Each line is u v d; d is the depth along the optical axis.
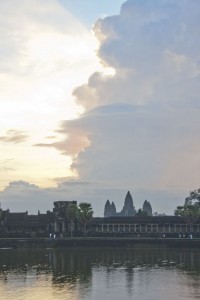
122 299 61.12
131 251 159.88
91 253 149.62
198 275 87.19
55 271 94.94
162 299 60.94
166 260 120.75
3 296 64.06
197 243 174.62
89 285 74.25
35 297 63.03
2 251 163.50
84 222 199.88
